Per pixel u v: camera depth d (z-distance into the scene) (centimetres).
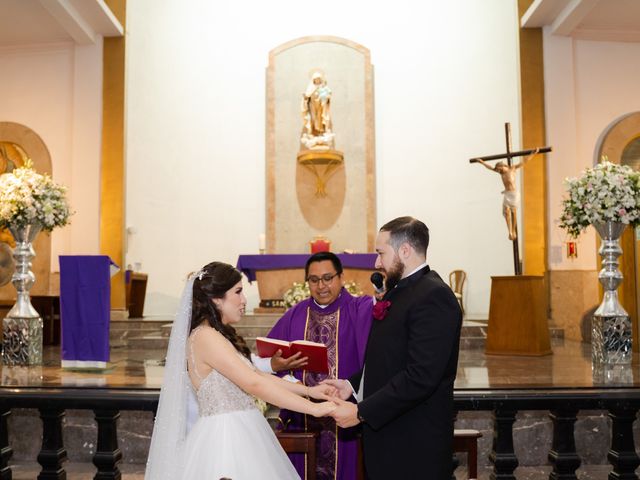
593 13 870
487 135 1002
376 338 254
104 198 955
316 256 337
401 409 232
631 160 908
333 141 999
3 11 876
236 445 248
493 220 983
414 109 1017
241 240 1013
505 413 343
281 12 1041
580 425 457
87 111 961
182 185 1015
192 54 1031
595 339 577
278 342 283
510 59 1008
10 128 973
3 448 363
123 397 355
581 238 885
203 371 258
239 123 1027
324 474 323
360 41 1034
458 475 438
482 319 901
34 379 459
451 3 1023
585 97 928
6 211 553
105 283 517
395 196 1011
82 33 928
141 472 443
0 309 842
